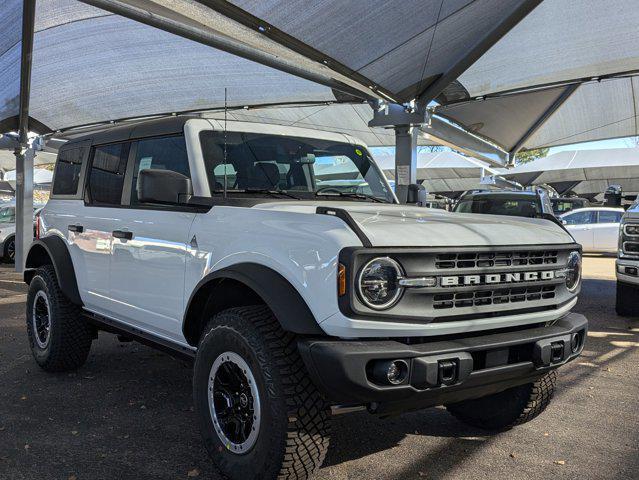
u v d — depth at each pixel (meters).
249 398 3.09
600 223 19.25
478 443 4.00
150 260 4.00
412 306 2.85
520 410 3.98
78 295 4.98
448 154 26.31
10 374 5.45
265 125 4.34
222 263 3.34
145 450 3.79
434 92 9.80
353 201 4.30
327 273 2.77
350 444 3.96
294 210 3.38
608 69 10.88
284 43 7.05
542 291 3.39
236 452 3.15
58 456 3.69
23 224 14.01
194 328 3.69
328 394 2.77
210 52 10.18
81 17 8.85
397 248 2.80
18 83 11.23
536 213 10.45
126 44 9.88
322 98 12.46
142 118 13.83
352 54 7.79
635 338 7.33
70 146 5.58
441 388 2.85
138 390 5.00
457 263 2.99
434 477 3.48
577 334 3.61
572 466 3.65
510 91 11.74
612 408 4.74
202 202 3.69
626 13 8.77
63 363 5.29
